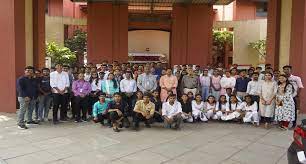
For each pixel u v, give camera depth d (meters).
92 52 17.64
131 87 9.94
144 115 8.79
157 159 6.38
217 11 23.53
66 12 22.23
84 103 9.60
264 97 9.23
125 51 17.78
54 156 6.46
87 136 7.94
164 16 19.66
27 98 8.56
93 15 17.55
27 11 11.89
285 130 8.88
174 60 18.05
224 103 9.97
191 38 17.92
